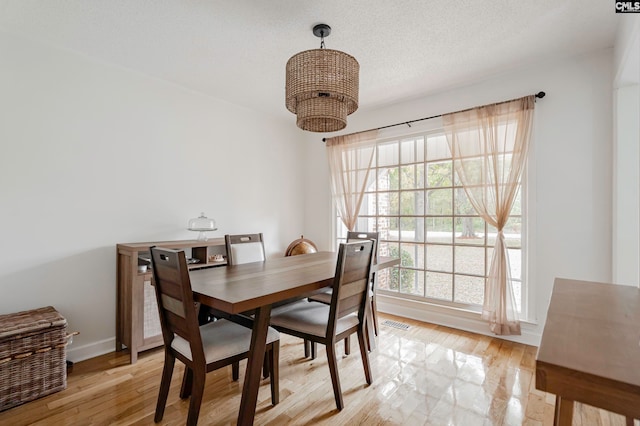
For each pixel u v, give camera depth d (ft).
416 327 9.98
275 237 13.05
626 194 7.02
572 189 8.07
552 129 8.34
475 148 9.45
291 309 6.78
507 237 9.18
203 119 10.55
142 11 6.22
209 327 5.74
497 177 8.96
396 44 7.41
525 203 8.82
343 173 12.57
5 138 6.81
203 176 10.56
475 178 9.42
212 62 8.36
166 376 5.34
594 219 7.77
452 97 10.10
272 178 12.94
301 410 5.68
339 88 5.72
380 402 5.94
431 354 8.00
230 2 5.94
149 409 5.70
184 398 6.02
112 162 8.43
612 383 1.98
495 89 9.26
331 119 6.56
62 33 7.00
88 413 5.58
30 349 5.93
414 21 6.52
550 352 2.39
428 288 10.76
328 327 5.68
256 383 5.01
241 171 11.77
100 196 8.21
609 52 7.63
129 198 8.76
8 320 6.25
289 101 6.25
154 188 9.30
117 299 8.34
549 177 8.38
